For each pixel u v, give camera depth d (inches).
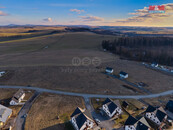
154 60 3895.2
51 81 2346.2
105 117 1457.9
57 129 1263.5
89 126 1275.8
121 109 1589.6
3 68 2935.5
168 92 2065.7
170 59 3730.3
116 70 2999.5
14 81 2314.2
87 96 1881.2
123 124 1358.3
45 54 4269.2
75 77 2539.4
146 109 1526.8
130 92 2027.6
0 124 1267.2
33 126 1284.4
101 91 2031.3
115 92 2010.3
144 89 2142.0
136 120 1247.5
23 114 1470.2
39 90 2030.0
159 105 1707.7
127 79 2522.1
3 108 1425.9
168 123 1397.6
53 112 1514.5
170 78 2640.3
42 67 3058.6
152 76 2716.5
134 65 3417.8
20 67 3029.0
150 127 1236.5
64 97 1845.5
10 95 1866.4
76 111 1385.3
